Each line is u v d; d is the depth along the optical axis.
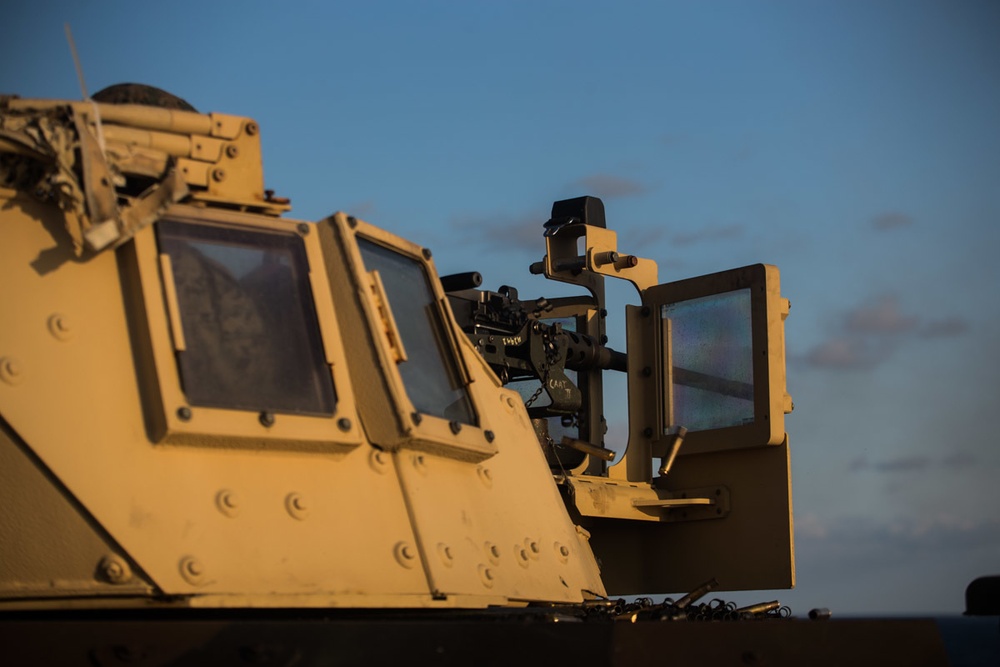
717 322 21.91
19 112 10.14
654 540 22.17
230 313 10.74
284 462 10.70
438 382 12.68
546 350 20.36
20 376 9.69
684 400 22.11
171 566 9.59
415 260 13.20
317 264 11.53
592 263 22.27
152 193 10.10
